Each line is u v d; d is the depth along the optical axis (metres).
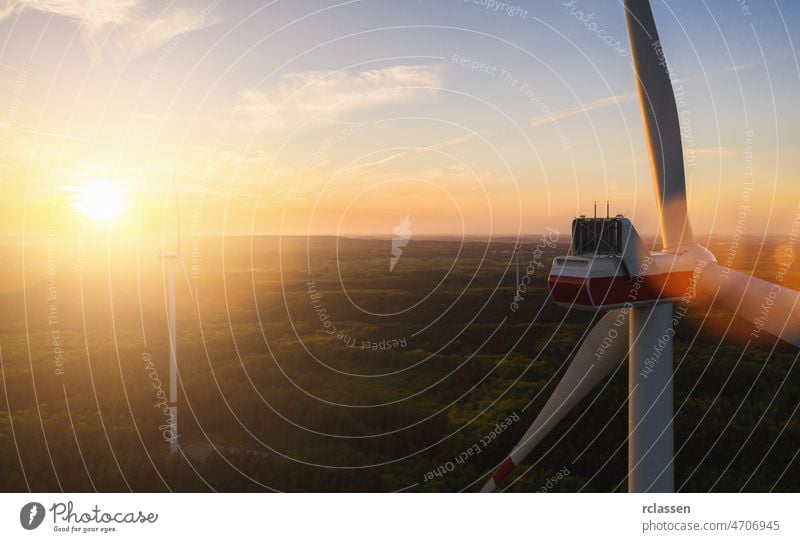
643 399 18.14
